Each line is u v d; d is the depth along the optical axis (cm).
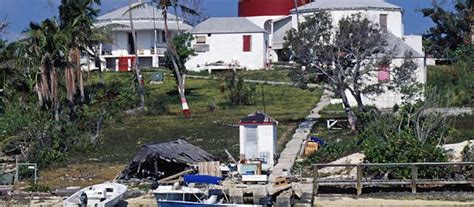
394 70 8556
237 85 10725
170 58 11650
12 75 9512
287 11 14712
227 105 10575
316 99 10638
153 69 13450
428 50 13075
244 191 5716
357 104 9431
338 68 8488
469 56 11488
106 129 8994
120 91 10594
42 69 8919
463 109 8731
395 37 10556
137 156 6575
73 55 9469
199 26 13962
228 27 13762
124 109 10225
